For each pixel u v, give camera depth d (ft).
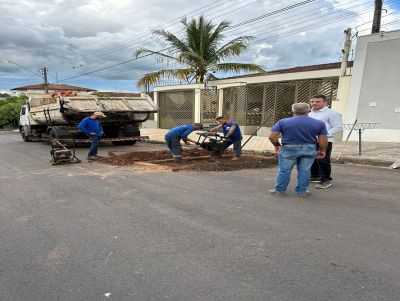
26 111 53.47
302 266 10.02
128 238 12.33
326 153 19.15
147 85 73.56
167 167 26.68
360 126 38.09
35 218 14.70
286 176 17.69
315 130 17.07
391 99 39.19
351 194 18.03
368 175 23.22
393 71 38.68
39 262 10.57
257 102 55.77
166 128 72.95
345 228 13.01
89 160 31.35
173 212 15.29
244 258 10.60
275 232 12.69
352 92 42.45
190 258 10.66
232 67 69.10
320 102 19.95
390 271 9.66
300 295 8.51
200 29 69.10
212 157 30.35
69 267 10.21
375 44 39.78
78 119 42.04
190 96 66.33
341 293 8.58
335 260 10.37
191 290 8.82
